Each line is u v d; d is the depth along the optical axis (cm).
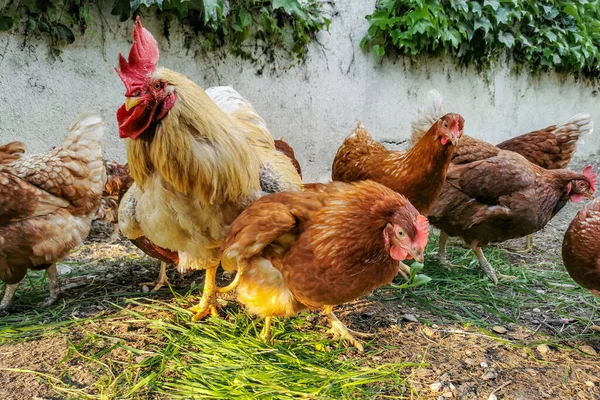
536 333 93
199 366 75
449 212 115
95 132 97
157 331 85
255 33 163
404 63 202
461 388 73
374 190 70
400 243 65
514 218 112
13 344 79
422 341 87
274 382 72
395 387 73
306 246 70
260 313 79
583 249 89
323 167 189
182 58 151
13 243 87
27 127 131
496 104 243
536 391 73
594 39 278
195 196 73
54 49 132
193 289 104
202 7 147
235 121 84
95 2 136
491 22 213
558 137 153
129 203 84
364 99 194
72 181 93
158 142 68
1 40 124
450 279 118
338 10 180
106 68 141
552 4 246
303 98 178
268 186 82
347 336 85
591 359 83
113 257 124
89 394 67
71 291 102
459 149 119
